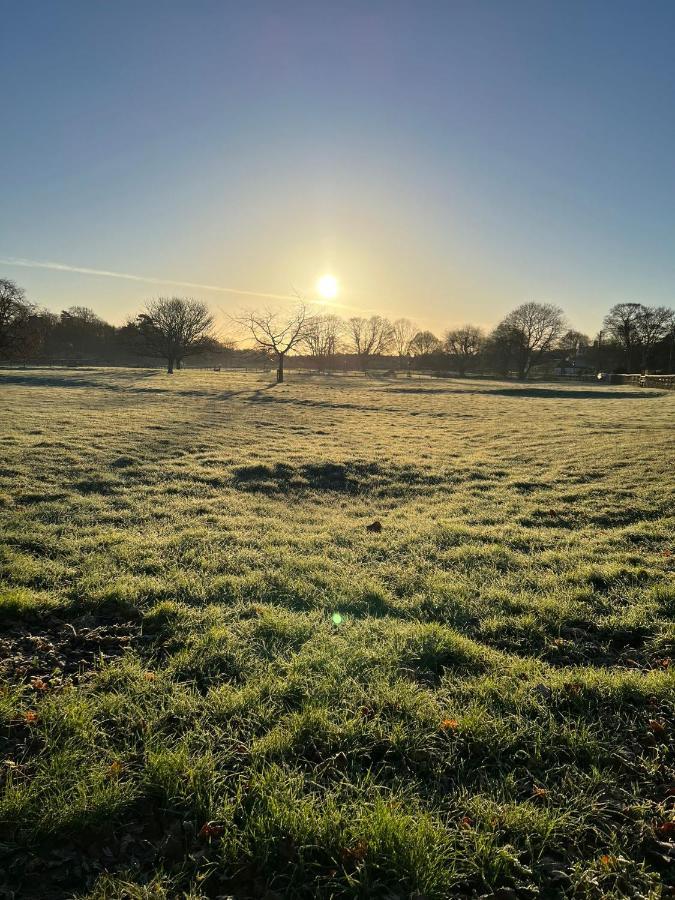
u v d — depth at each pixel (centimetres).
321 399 3462
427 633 514
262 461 1429
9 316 5797
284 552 756
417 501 1146
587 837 299
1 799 293
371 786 320
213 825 291
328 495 1188
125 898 251
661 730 380
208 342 7219
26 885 255
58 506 908
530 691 425
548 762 353
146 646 480
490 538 854
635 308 9031
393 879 267
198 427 1994
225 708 387
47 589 574
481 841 285
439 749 361
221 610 550
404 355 11906
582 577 671
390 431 2191
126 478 1168
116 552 703
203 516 923
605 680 438
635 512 977
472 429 2261
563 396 4259
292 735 362
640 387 5244
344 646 484
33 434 1584
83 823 284
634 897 262
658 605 577
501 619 560
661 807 316
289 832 286
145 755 336
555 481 1262
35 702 379
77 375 4550
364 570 703
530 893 265
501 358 9381
